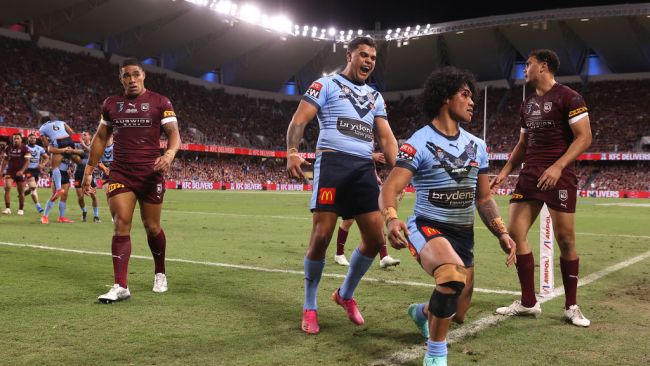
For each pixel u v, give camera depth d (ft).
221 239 31.99
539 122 15.37
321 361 10.91
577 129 14.64
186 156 175.01
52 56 150.30
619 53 177.58
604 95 182.91
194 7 157.48
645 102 176.04
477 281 20.07
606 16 157.79
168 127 17.06
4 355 11.00
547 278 17.26
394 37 186.39
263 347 11.80
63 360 10.75
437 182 11.14
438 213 11.18
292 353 11.41
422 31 180.86
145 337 12.35
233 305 15.57
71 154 38.88
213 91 198.18
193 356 11.12
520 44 183.93
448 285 9.93
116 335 12.46
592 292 18.26
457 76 11.14
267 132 200.85
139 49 168.96
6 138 128.98
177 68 188.34
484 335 13.05
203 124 179.52
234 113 197.06
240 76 204.64
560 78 193.47
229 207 65.62
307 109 13.58
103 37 158.81
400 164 10.94
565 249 14.67
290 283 18.90
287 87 221.46
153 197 16.81
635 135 167.53
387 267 22.57
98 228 35.63
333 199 13.29
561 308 15.89
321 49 203.00
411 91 216.33
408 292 17.78
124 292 15.94
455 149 11.21
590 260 25.70
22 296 16.06
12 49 141.90
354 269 13.78
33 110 133.08
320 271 13.26
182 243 29.81
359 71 14.15
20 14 137.28
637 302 16.79
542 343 12.39
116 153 16.63
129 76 16.72
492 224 11.71
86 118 142.51
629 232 40.83
